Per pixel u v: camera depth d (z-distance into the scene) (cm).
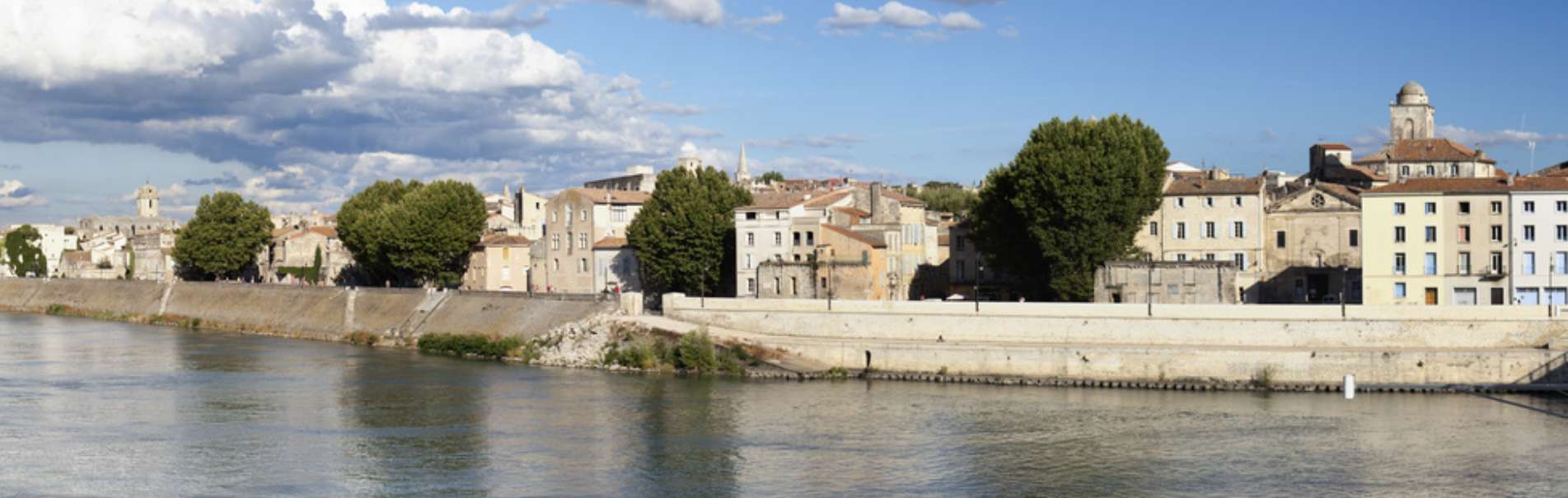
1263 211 13775
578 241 16775
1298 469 7962
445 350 14088
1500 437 8756
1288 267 13675
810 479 7800
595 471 7994
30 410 10050
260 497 7369
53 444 8750
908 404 10131
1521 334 10662
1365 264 12500
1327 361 10562
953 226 15988
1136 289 12875
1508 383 10331
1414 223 12338
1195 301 12712
